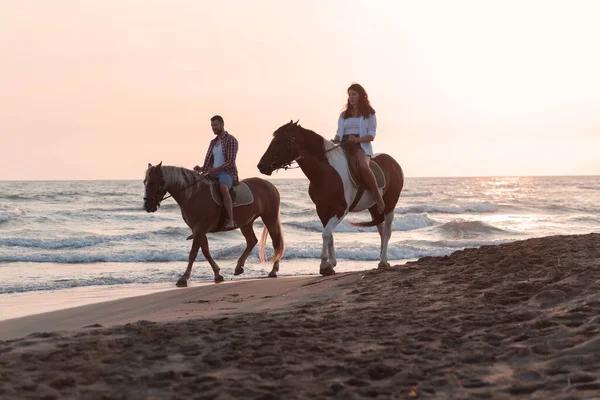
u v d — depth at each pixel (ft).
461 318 18.01
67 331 17.80
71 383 12.58
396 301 21.68
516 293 20.40
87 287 37.11
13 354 14.64
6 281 39.09
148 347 15.43
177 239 72.54
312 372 13.48
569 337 14.94
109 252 56.59
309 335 16.70
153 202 34.09
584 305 17.70
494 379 12.82
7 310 28.17
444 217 121.80
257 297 27.35
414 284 24.70
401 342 15.80
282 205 143.43
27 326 22.76
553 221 108.37
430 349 15.07
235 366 13.94
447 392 12.19
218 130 36.29
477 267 26.25
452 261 29.43
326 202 31.17
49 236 76.18
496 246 32.17
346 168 31.19
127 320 23.29
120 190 214.90
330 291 26.25
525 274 23.24
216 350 15.15
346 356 14.55
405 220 94.94
